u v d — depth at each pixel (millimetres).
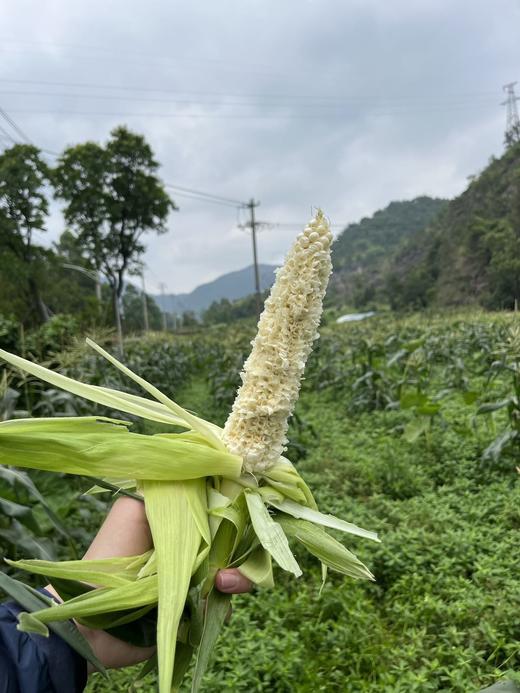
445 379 12156
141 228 26297
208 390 17516
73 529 3932
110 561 1350
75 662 1219
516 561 3961
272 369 1549
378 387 10477
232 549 1495
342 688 3051
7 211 27172
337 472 6496
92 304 33688
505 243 50281
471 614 3494
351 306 83188
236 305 100938
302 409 11445
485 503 5258
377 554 4215
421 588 3881
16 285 29281
